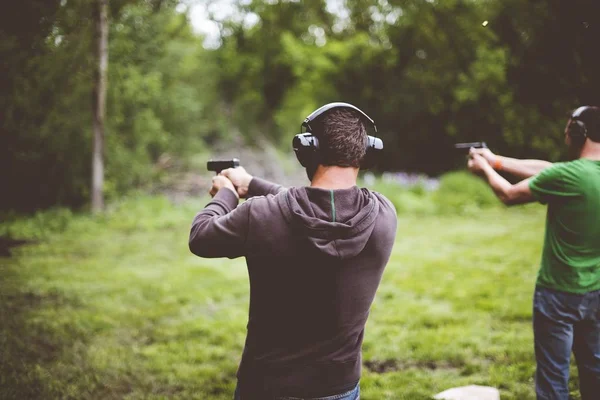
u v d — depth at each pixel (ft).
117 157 45.11
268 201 5.00
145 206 41.70
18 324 15.89
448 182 46.98
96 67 28.81
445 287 21.44
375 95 68.28
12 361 13.05
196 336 16.40
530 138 30.45
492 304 18.88
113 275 23.48
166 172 60.08
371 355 14.64
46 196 39.68
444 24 49.98
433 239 32.40
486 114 42.63
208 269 24.88
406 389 12.51
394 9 56.54
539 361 8.56
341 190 5.02
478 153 9.04
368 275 5.11
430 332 16.28
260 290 5.08
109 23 27.30
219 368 13.99
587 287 8.14
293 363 5.05
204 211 5.30
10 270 23.73
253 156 80.18
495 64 39.17
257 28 73.41
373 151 5.49
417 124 63.87
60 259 26.73
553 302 8.32
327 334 5.07
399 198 44.65
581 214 7.94
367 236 4.97
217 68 82.38
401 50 61.87
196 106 59.62
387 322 17.38
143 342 15.87
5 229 33.71
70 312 18.02
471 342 15.30
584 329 8.50
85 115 39.81
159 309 18.98
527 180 8.32
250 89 90.79
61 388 12.19
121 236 33.55
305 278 4.93
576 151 8.42
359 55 68.54
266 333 5.12
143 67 41.60
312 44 79.20
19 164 33.04
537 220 38.81
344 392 5.16
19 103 15.38
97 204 39.29
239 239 4.91
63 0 14.29
